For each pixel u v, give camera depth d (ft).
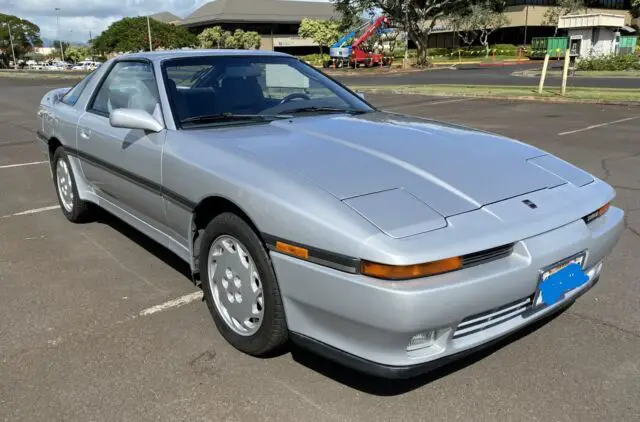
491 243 7.28
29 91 83.15
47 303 11.26
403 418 7.74
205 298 9.97
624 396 8.20
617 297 11.34
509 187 8.52
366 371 7.38
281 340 8.56
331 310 7.36
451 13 135.95
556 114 40.37
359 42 149.89
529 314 8.18
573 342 9.67
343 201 7.57
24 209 18.10
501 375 8.73
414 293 6.73
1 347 9.62
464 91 59.47
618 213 9.67
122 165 11.80
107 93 13.48
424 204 7.67
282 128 10.55
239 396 8.25
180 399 8.20
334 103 12.73
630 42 119.55
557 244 7.91
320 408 7.97
